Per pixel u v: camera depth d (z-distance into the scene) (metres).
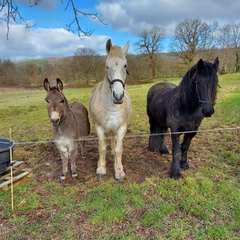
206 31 31.86
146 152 4.89
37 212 2.97
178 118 3.52
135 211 2.93
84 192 3.39
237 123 7.04
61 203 3.14
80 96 16.86
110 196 3.25
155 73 35.12
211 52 32.03
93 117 3.73
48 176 3.95
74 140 3.62
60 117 3.24
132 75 32.75
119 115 3.50
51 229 2.67
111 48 3.20
